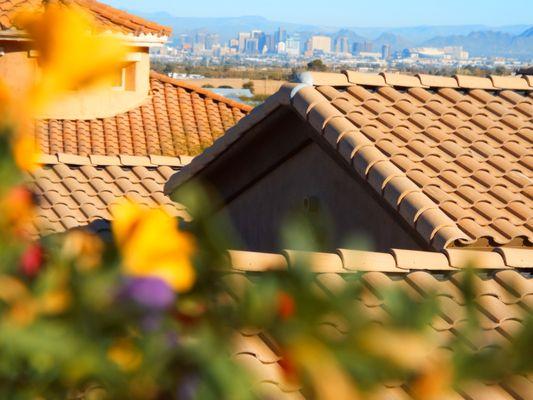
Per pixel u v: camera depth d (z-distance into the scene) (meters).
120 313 1.24
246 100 59.53
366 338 1.17
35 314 1.23
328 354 1.16
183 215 1.36
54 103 1.22
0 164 1.27
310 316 1.19
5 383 1.22
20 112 1.23
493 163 9.32
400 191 8.24
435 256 7.02
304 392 1.19
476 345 1.32
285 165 11.10
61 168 14.39
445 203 8.28
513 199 8.64
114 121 24.95
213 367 1.20
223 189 12.01
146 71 25.94
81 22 1.21
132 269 1.26
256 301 1.22
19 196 1.29
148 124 25.23
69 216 12.86
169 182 12.36
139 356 1.23
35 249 1.29
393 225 9.28
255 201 11.70
